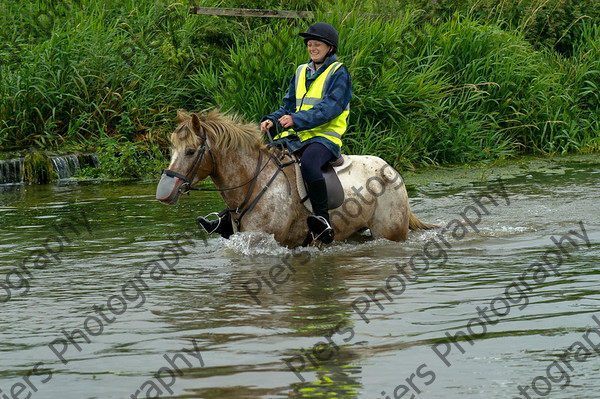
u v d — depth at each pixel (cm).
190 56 1714
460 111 1566
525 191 1193
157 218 1024
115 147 1520
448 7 1780
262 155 800
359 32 1541
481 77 1608
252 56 1499
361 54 1463
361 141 1449
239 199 789
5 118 1580
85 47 1677
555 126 1669
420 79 1504
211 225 825
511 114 1628
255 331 554
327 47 814
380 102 1472
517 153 1625
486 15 1831
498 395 439
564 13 1880
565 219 980
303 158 799
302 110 799
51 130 1605
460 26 1647
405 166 1462
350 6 1652
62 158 1459
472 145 1560
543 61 1775
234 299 639
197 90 1662
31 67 1611
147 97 1647
